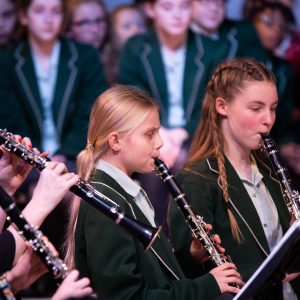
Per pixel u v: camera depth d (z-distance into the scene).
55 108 8.99
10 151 4.20
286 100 9.55
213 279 4.37
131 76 9.17
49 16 8.99
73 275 3.70
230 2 9.41
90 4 9.19
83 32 9.20
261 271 3.88
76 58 9.08
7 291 3.75
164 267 4.45
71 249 4.45
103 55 9.32
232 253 4.91
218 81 5.14
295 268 4.15
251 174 5.16
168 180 4.64
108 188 4.42
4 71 8.93
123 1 9.29
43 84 9.01
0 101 8.91
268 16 9.50
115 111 4.47
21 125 8.95
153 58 9.15
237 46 9.33
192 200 4.91
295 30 9.62
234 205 4.97
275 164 4.95
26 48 9.01
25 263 3.78
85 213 4.38
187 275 4.89
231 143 5.11
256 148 5.05
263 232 4.98
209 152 5.10
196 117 9.08
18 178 4.45
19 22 8.99
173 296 4.27
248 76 5.03
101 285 4.22
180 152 8.86
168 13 9.12
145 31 9.28
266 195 5.17
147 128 4.47
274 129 9.52
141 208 4.56
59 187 3.92
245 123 5.00
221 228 4.93
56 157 8.83
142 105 4.49
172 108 9.13
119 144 4.47
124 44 9.24
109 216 4.01
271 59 9.57
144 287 4.23
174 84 9.16
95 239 4.25
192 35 9.23
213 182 4.98
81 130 9.02
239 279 4.47
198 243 4.76
